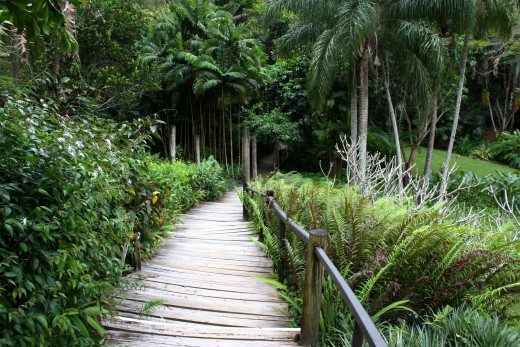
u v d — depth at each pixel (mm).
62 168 1763
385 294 2650
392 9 9180
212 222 6184
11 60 8172
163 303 2805
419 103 9891
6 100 2006
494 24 9594
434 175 12703
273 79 17375
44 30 1735
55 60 8344
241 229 5590
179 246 4473
